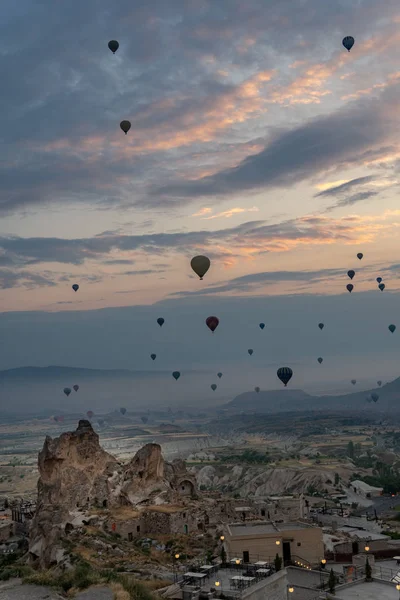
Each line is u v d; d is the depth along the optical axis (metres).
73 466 99.19
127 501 100.25
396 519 139.62
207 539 88.44
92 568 65.31
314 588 64.88
